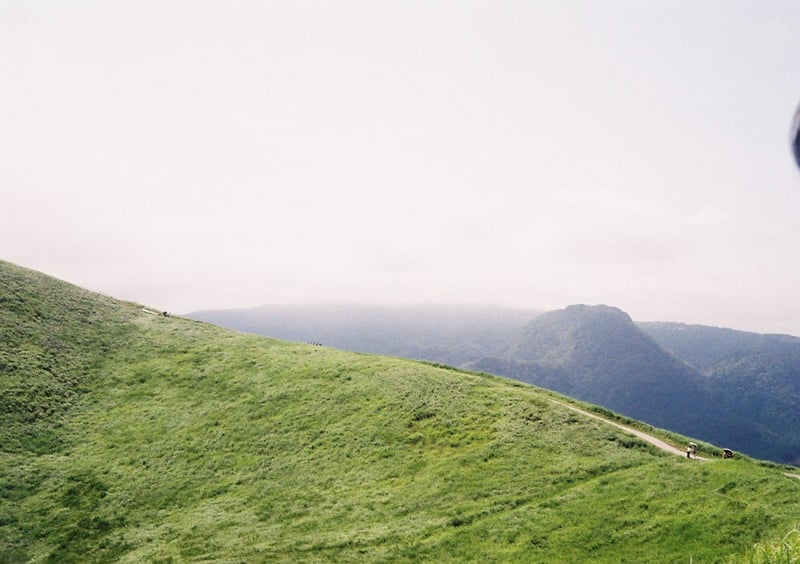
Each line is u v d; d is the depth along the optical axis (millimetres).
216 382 60906
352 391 54594
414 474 39312
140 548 34156
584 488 33469
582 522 29625
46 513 39562
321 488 39500
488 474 37469
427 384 54125
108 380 63062
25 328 68562
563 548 27531
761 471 31828
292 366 63438
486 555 28125
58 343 68375
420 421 47094
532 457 38938
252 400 55625
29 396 56125
